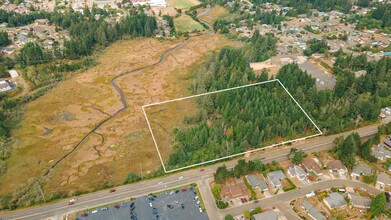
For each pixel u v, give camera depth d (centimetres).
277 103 14375
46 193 10750
